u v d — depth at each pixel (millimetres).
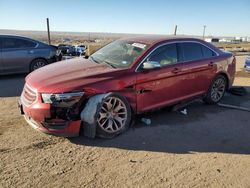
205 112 6559
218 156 4484
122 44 6148
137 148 4625
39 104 4559
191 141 4977
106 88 4863
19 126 5340
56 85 4621
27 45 10906
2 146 4531
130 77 5164
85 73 5012
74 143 4715
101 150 4516
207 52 6805
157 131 5324
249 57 13305
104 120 4879
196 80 6438
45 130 4633
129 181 3715
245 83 10383
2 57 10312
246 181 3836
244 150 4734
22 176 3752
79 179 3730
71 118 4629
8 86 9047
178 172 3969
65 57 13320
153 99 5598
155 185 3648
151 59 5562
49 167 3984
